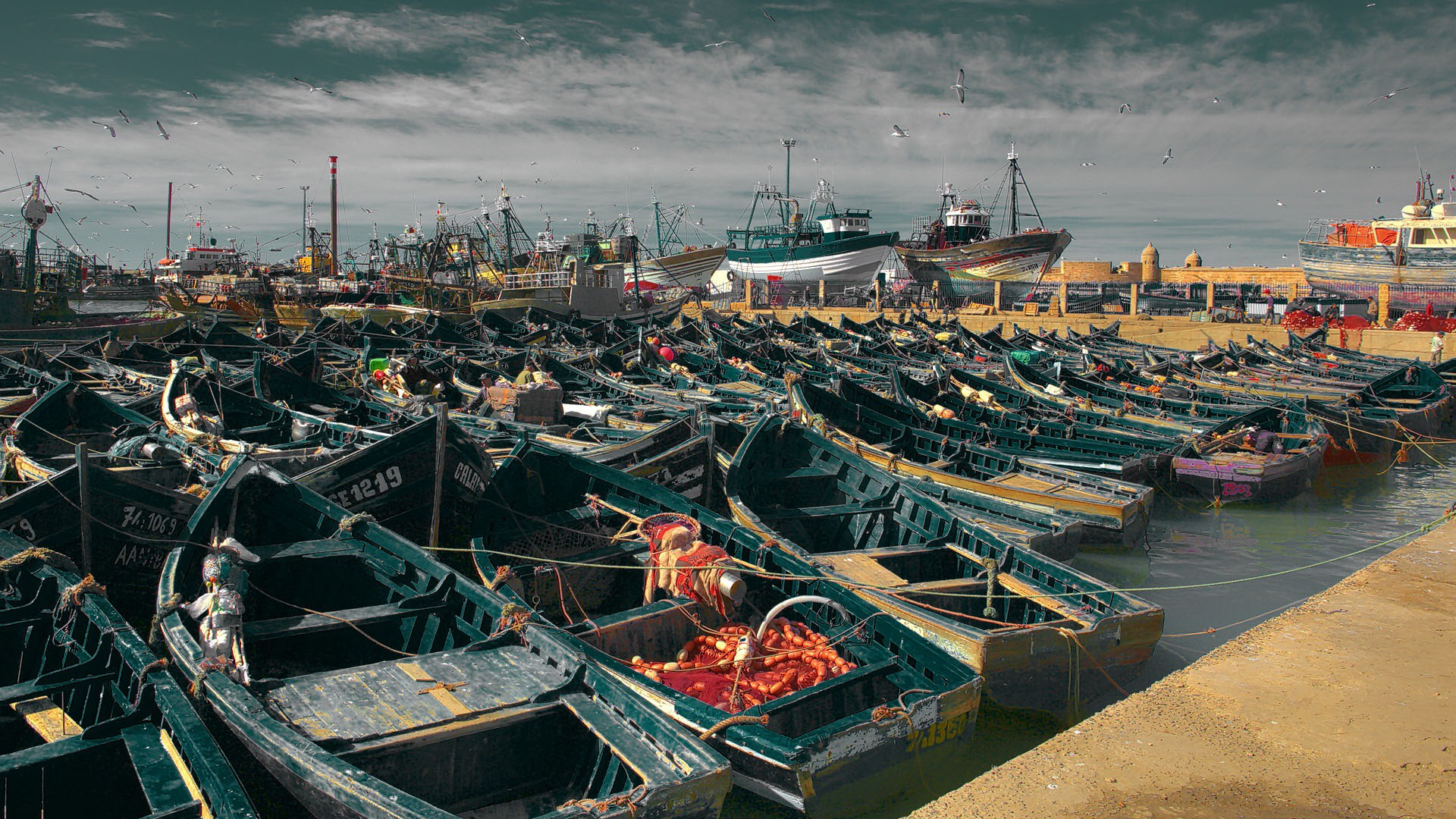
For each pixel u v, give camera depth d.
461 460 11.19
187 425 15.98
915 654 8.76
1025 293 74.38
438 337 40.72
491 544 10.77
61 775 6.37
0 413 20.62
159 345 32.09
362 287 57.25
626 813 5.57
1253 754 5.41
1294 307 56.47
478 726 6.65
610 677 7.24
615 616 9.22
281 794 6.61
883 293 78.38
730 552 10.99
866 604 9.38
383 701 6.92
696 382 28.78
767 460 13.99
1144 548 14.95
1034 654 8.70
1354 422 23.69
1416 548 9.73
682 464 12.95
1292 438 20.47
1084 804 4.91
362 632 8.25
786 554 10.43
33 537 9.45
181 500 10.32
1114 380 31.41
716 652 9.24
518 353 32.22
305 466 12.93
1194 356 39.81
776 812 7.38
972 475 17.00
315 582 9.62
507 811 6.73
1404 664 6.68
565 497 12.27
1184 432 22.08
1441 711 5.91
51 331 38.53
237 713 6.47
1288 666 6.70
